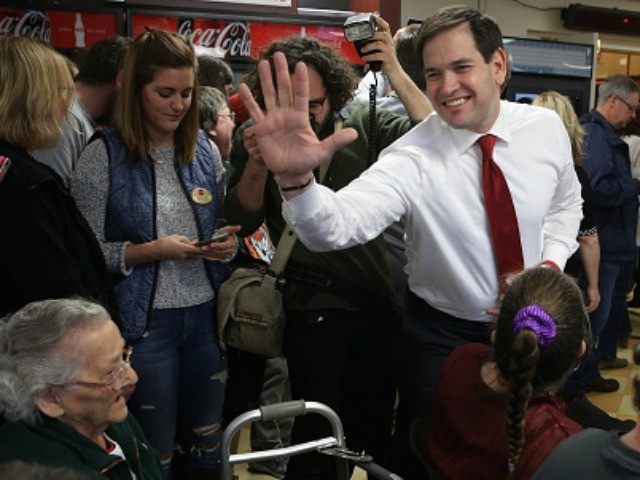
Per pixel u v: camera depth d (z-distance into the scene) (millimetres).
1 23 3381
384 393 2127
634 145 4219
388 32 1982
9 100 1558
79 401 1278
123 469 1300
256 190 1861
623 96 3557
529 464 1184
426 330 1739
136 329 1848
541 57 4754
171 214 1904
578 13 6656
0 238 1494
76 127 2135
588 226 2967
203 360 1996
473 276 1650
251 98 1261
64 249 1547
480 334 1703
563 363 1217
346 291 1954
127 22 3580
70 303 1328
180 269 1915
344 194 1519
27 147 1612
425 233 1652
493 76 1578
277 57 1239
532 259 1722
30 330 1271
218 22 3738
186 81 1834
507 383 1240
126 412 1369
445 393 1366
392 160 1645
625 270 3816
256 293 1948
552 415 1237
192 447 2072
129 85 1838
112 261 1825
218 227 2021
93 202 1849
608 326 3975
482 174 1615
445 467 1342
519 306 1245
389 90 2561
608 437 977
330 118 1961
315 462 2021
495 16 6445
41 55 1597
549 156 1692
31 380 1252
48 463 1186
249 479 2768
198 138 2020
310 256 1943
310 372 1979
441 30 1529
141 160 1878
